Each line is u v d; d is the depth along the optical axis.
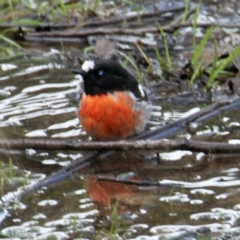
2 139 11.23
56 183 10.53
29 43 15.77
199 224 9.28
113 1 17.39
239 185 10.36
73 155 11.41
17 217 9.55
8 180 10.59
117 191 10.30
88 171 10.93
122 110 11.32
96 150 11.16
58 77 14.24
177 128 12.18
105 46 15.22
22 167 11.04
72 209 9.76
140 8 17.08
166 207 9.78
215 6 17.16
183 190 10.23
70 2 16.89
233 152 11.21
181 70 14.30
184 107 13.14
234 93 13.65
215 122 12.48
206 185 10.38
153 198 10.05
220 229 9.13
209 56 14.69
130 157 11.32
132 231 9.13
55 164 11.13
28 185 10.46
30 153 11.46
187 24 15.96
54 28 16.12
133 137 11.78
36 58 15.11
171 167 10.98
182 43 15.62
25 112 12.75
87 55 15.15
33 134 11.95
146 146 10.96
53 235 9.03
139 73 14.08
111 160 11.23
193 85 13.94
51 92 13.59
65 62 14.91
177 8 16.89
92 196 10.14
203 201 9.91
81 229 9.22
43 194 10.20
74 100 13.22
